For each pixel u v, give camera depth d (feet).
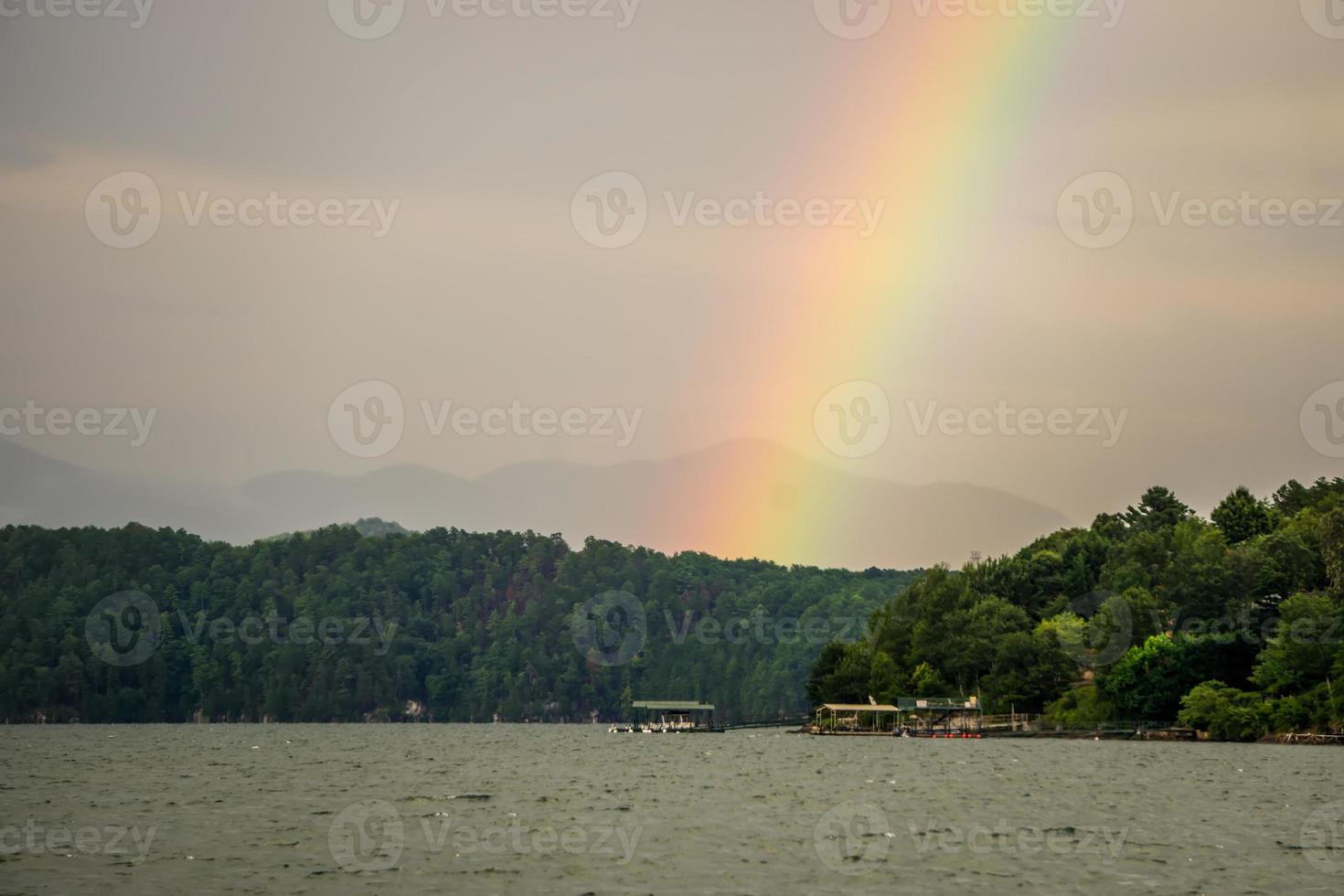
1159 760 472.85
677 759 523.29
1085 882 204.74
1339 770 416.05
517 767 472.85
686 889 200.03
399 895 195.93
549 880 207.31
